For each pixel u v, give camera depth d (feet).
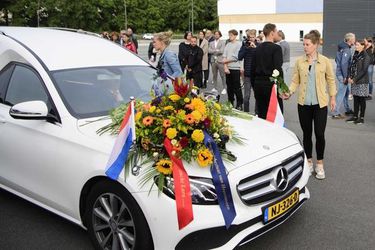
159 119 11.09
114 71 15.38
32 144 13.47
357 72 29.14
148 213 10.50
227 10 200.03
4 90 15.44
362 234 13.61
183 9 322.14
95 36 18.10
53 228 14.26
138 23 284.61
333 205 15.84
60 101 13.35
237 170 10.97
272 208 11.35
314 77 18.12
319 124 18.29
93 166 11.59
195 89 12.85
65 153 12.43
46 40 15.96
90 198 12.03
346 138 25.77
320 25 182.39
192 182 10.51
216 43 44.88
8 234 13.87
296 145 13.14
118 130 12.17
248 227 11.01
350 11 93.25
